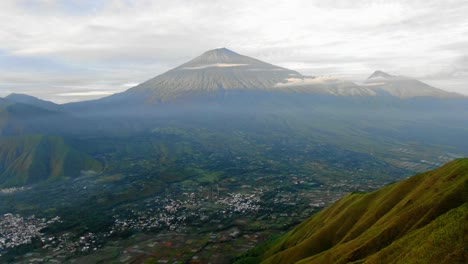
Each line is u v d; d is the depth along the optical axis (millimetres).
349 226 168250
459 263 84938
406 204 145375
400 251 106125
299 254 164250
